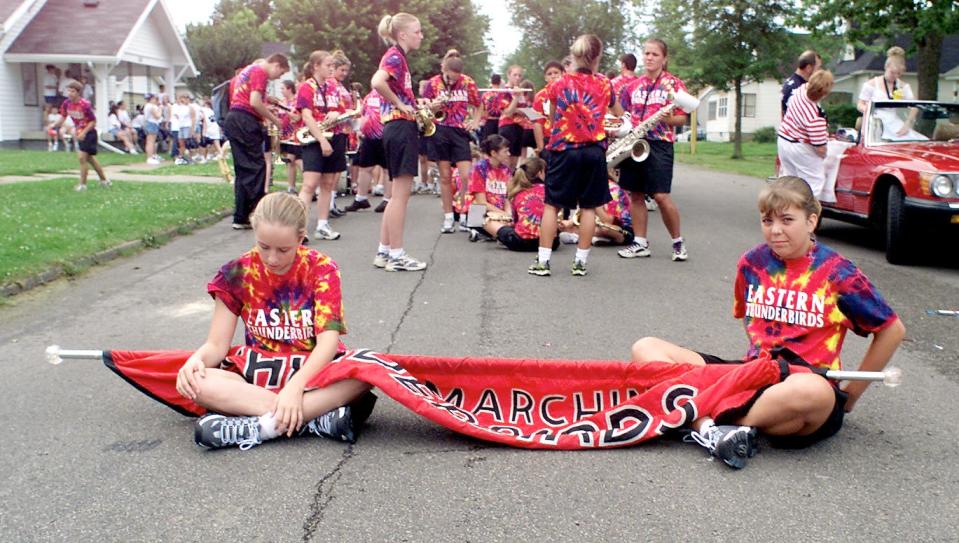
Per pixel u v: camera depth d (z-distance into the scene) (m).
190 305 6.25
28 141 28.19
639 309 6.13
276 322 3.69
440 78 9.80
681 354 3.83
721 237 9.80
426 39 43.03
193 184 14.91
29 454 3.48
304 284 3.65
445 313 5.95
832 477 3.28
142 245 8.73
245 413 3.56
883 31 15.08
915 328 5.74
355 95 13.52
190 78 49.25
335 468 3.34
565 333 5.42
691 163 26.41
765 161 27.89
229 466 3.36
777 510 3.00
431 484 3.20
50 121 27.20
